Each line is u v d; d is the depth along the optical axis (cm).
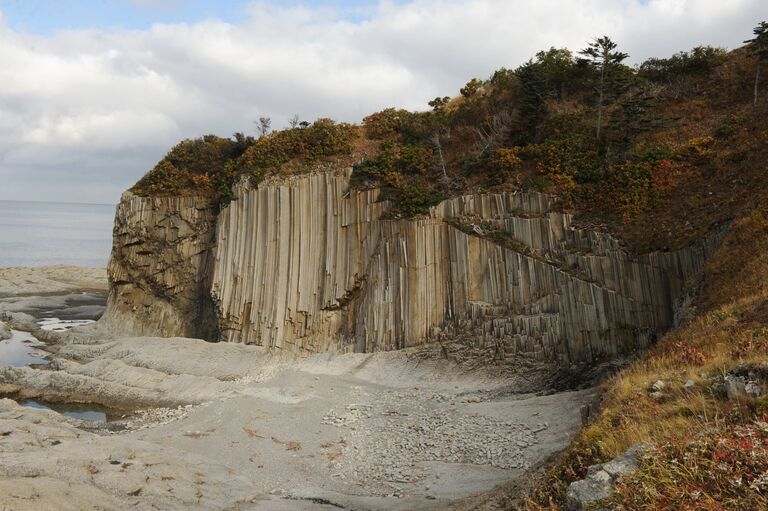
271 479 2212
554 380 3155
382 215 4184
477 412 2786
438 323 3775
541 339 3300
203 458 2281
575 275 3303
